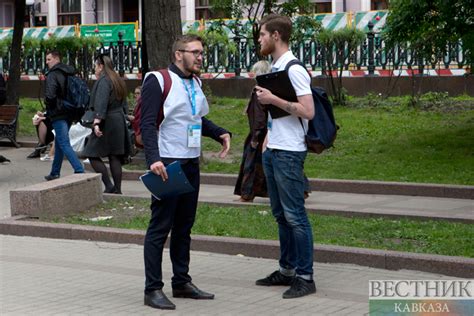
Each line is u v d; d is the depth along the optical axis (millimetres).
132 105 19844
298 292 7516
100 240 10180
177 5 15492
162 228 7328
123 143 12828
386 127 18109
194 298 7551
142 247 9828
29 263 9062
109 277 8414
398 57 22203
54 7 36188
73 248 9820
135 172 14969
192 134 7430
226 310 7180
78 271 8672
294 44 23484
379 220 10742
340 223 10562
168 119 7367
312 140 7391
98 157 12875
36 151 17672
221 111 21328
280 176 7453
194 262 9016
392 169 14312
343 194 13203
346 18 26797
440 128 17656
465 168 14094
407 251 8797
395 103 20859
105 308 7270
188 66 7398
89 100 12891
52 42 27266
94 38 26094
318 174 14195
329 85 22453
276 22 7469
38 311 7180
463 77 21344
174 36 15453
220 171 15031
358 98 21859
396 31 16203
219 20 22016
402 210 11422
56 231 10398
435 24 15789
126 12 35469
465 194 12570
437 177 13531
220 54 24609
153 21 15422
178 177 7117
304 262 7555
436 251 8828
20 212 11125
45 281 8258
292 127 7430
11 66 21078
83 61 25766
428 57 16969
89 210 11750
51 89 13453
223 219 10812
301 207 7527
